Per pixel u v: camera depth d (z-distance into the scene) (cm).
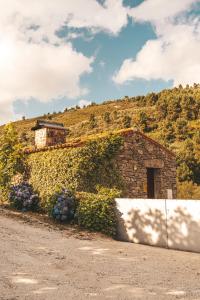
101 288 562
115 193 1229
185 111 6575
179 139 5159
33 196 1442
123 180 1571
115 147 1561
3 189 1667
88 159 1466
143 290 557
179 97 7206
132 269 701
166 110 6812
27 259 741
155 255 862
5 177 1673
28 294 517
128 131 1622
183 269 714
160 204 1007
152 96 9969
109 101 14375
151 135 5647
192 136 5191
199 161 3628
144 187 1648
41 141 1845
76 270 676
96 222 1159
